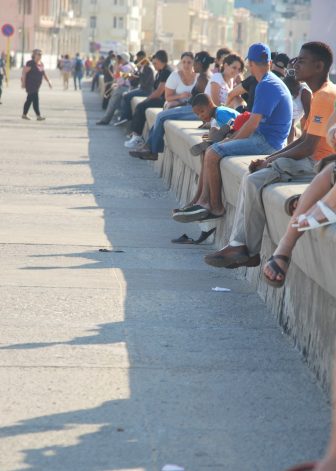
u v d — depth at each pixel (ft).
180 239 60.70
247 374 35.65
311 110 45.65
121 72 176.86
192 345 38.83
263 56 55.93
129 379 34.55
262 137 56.54
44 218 67.92
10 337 38.91
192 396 33.22
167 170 90.38
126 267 53.01
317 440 29.89
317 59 45.75
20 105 229.45
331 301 34.88
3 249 56.59
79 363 36.01
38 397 32.53
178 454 28.50
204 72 93.97
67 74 376.89
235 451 28.89
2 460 27.61
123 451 28.53
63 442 29.01
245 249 44.91
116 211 72.59
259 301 46.09
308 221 33.96
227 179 54.24
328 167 35.37
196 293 47.34
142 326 41.27
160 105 122.93
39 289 47.01
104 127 167.12
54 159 108.58
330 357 34.09
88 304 44.47
